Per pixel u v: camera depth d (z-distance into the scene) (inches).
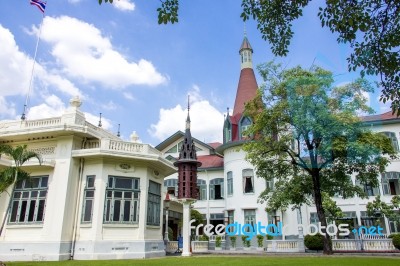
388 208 898.7
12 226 650.8
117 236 637.3
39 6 781.9
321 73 561.9
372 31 257.4
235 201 1062.4
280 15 284.4
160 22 237.9
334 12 253.6
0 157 657.6
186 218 685.9
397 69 256.4
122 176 673.6
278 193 714.8
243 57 1312.7
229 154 1130.0
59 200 636.1
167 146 1380.4
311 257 574.6
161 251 712.4
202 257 625.0
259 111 709.9
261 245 951.0
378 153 593.0
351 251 730.8
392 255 634.8
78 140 687.1
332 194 713.0
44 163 645.9
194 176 688.4
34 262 536.7
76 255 616.7
